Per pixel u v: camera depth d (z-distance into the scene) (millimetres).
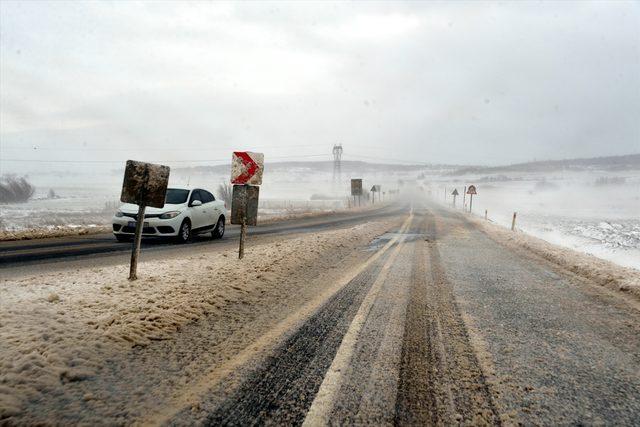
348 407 2803
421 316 5152
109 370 3197
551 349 4168
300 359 3607
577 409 2918
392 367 3521
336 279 7250
